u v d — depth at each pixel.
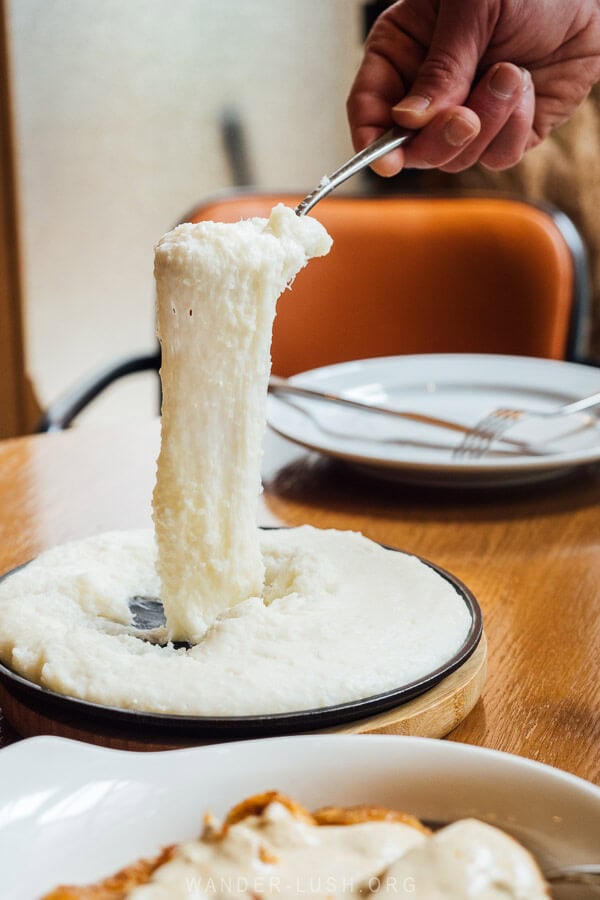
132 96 2.60
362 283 1.89
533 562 0.90
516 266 1.84
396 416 1.17
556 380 1.34
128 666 0.58
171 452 0.66
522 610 0.80
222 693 0.55
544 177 2.52
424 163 1.03
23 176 2.52
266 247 0.66
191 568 0.67
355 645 0.60
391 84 1.09
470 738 0.62
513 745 0.61
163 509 0.67
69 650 0.60
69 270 2.64
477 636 0.64
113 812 0.42
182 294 0.64
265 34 2.70
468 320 1.88
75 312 2.67
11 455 1.18
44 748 0.43
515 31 1.08
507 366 1.38
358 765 0.45
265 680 0.56
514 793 0.43
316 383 1.33
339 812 0.43
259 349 0.67
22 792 0.42
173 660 0.59
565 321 1.83
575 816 0.42
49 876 0.40
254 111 2.74
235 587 0.68
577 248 1.85
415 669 0.59
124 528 0.97
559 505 1.04
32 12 2.44
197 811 0.43
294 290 1.88
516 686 0.68
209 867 0.39
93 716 0.56
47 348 2.65
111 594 0.70
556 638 0.75
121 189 2.65
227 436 0.67
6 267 2.57
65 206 2.59
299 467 1.16
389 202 1.91
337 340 1.90
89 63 2.54
